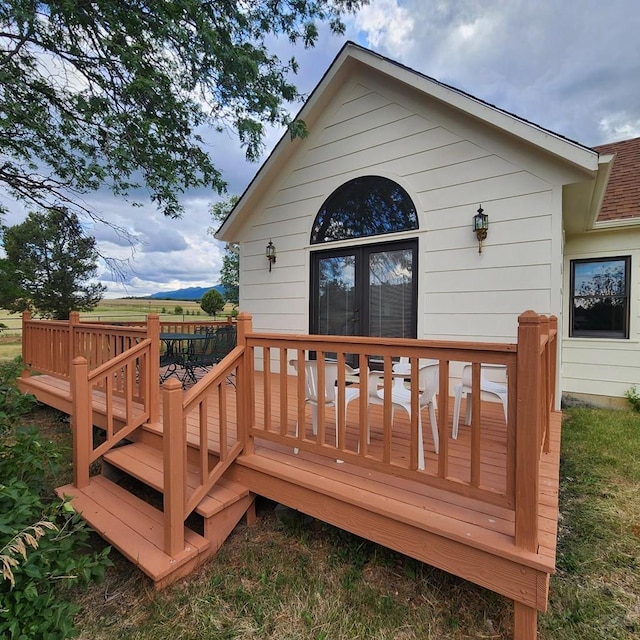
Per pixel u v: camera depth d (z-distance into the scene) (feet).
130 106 14.14
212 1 12.93
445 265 14.07
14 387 8.61
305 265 18.21
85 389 9.50
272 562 7.22
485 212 13.26
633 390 18.38
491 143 13.11
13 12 10.72
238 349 8.36
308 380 9.17
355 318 16.63
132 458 9.81
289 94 15.39
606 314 19.33
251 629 5.75
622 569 6.99
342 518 6.73
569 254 19.90
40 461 7.38
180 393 6.99
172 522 6.82
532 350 4.91
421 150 14.57
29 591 4.93
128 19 11.75
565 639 5.49
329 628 5.74
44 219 23.57
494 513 6.01
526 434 5.01
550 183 12.18
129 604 6.32
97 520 7.89
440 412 5.78
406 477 6.16
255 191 19.17
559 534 8.10
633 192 19.53
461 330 13.76
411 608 6.09
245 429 8.44
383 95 15.47
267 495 7.89
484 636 5.56
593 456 12.30
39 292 44.21
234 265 51.31
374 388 8.47
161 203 17.58
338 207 17.19
